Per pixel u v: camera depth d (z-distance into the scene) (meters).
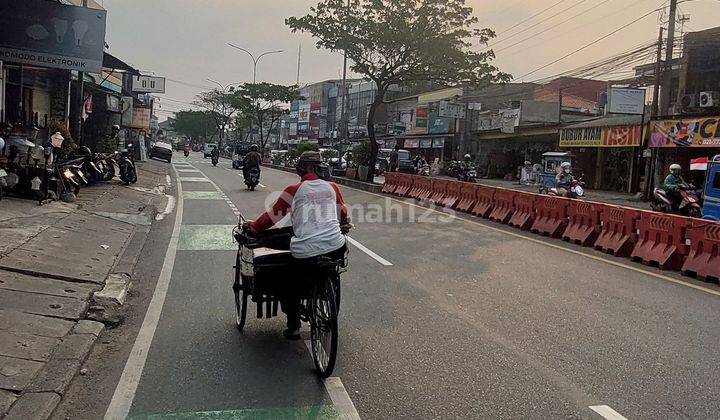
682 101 26.47
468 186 17.47
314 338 4.92
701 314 6.77
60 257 8.11
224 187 23.16
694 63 27.12
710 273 8.62
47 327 5.48
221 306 6.72
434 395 4.41
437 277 8.36
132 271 8.36
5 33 14.90
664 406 4.29
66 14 15.20
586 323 6.30
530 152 39.59
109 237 10.36
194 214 14.60
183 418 3.98
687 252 9.31
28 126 14.41
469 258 9.88
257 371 4.83
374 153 29.52
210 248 10.16
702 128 22.92
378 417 4.04
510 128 38.72
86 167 17.86
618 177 32.22
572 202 12.41
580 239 11.86
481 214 16.20
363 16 27.14
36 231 9.39
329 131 74.44
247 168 21.88
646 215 10.21
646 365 5.10
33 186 12.21
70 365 4.68
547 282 8.24
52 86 21.81
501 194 15.41
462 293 7.48
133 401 4.22
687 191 14.88
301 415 4.05
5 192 12.31
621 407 4.26
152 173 28.89
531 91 45.00
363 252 10.12
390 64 28.14
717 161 13.39
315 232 4.85
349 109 68.88
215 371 4.81
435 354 5.28
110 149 24.02
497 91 46.19
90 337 5.36
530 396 4.42
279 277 5.15
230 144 90.25
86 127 28.83
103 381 4.57
